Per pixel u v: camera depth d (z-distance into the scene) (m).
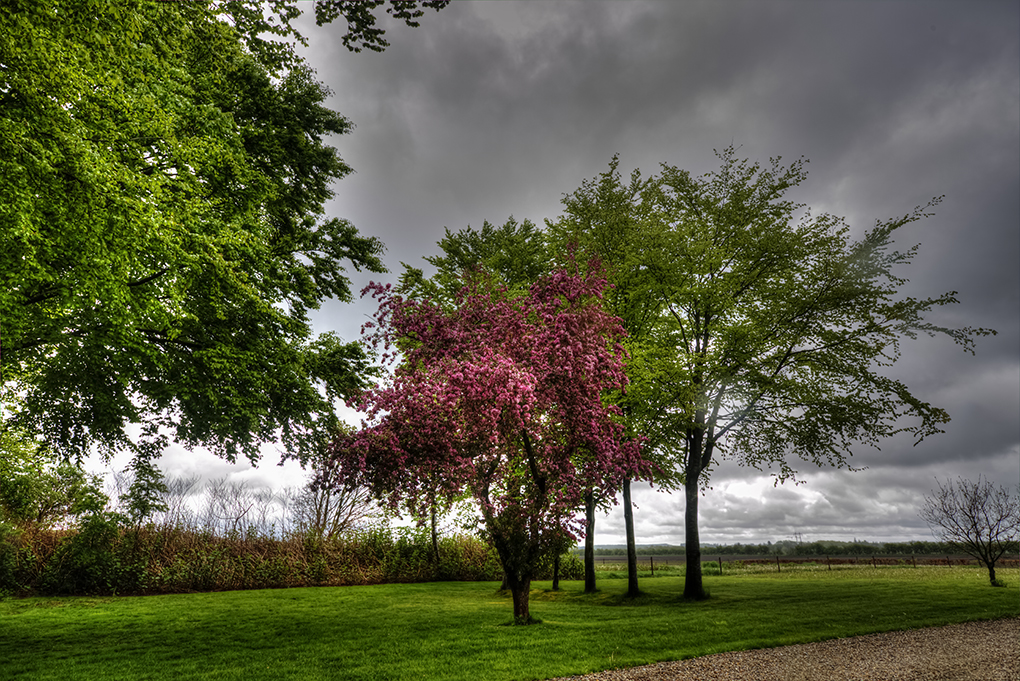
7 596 17.62
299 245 16.64
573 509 12.02
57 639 10.62
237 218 13.79
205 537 22.16
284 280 15.13
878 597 14.95
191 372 13.88
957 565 32.56
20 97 8.46
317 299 17.22
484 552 27.61
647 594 18.06
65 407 14.07
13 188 8.24
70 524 20.77
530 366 11.66
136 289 11.30
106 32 9.29
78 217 9.06
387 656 8.41
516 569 11.34
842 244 18.89
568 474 11.38
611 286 13.93
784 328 18.64
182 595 18.61
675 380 16.84
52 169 8.50
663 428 17.11
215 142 12.45
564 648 8.69
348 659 8.30
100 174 8.88
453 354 12.05
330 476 10.93
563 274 12.88
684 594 16.89
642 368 16.41
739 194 20.52
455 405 10.70
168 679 7.39
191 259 10.96
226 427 14.47
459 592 19.92
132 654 9.13
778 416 18.91
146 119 10.91
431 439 10.42
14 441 17.36
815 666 7.47
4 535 18.52
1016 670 7.14
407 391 10.96
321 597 17.77
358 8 9.11
